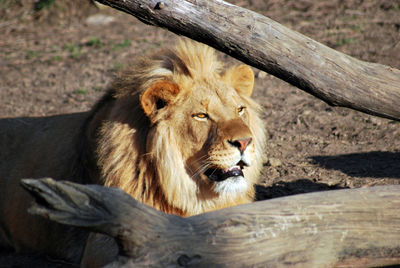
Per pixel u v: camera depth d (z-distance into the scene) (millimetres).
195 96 8406
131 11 7484
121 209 5672
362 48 21891
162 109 8375
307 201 6352
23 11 34094
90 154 9148
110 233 5695
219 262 5859
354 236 6328
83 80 22766
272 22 7441
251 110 9258
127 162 8477
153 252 5758
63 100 20422
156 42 27234
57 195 5453
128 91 8891
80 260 9430
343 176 12180
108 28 31094
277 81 20422
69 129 10398
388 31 23844
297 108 17453
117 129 8562
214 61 9156
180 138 8367
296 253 6102
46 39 29953
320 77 7402
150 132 8391
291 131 15586
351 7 28531
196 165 8367
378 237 6406
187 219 6039
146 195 8508
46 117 11266
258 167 9203
